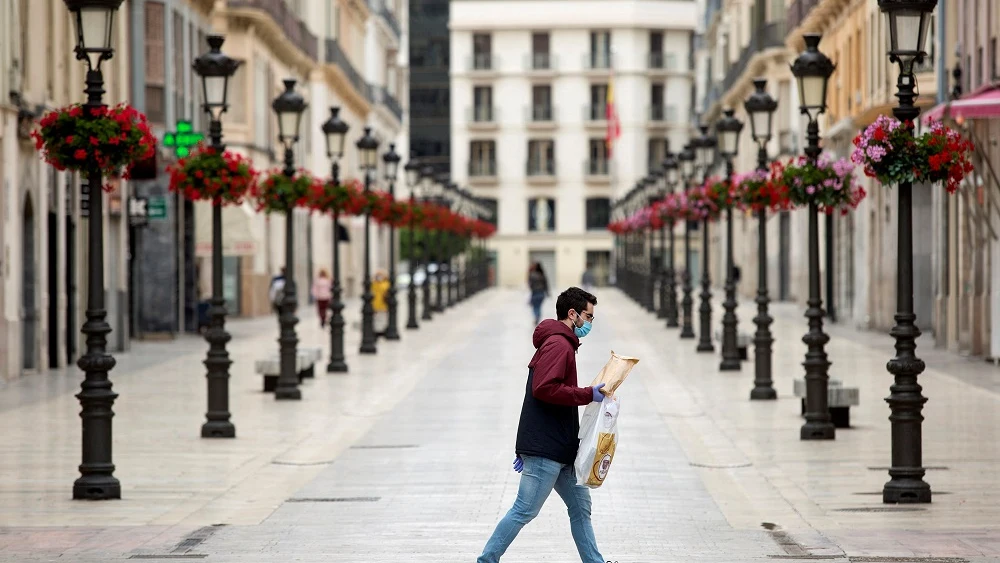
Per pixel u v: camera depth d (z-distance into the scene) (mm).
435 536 19500
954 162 21297
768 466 26375
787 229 103062
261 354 56438
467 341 66812
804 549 18406
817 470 25781
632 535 19594
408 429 32594
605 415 15234
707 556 18016
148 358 54562
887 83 63406
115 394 22984
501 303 119375
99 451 22875
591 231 182000
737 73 113562
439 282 99438
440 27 195625
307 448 29266
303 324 80375
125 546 18844
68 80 52594
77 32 22344
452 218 102250
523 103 182125
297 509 21906
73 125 22156
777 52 97812
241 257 84812
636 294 116812
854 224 70562
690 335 66812
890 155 21281
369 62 144375
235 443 30078
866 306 68188
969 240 50031
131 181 61781
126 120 22359
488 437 30938
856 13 72188
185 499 22891
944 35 53750
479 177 182250
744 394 40250
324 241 111500
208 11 78000
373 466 26641
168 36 66562
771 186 38312
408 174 77938
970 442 28750
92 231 22578
